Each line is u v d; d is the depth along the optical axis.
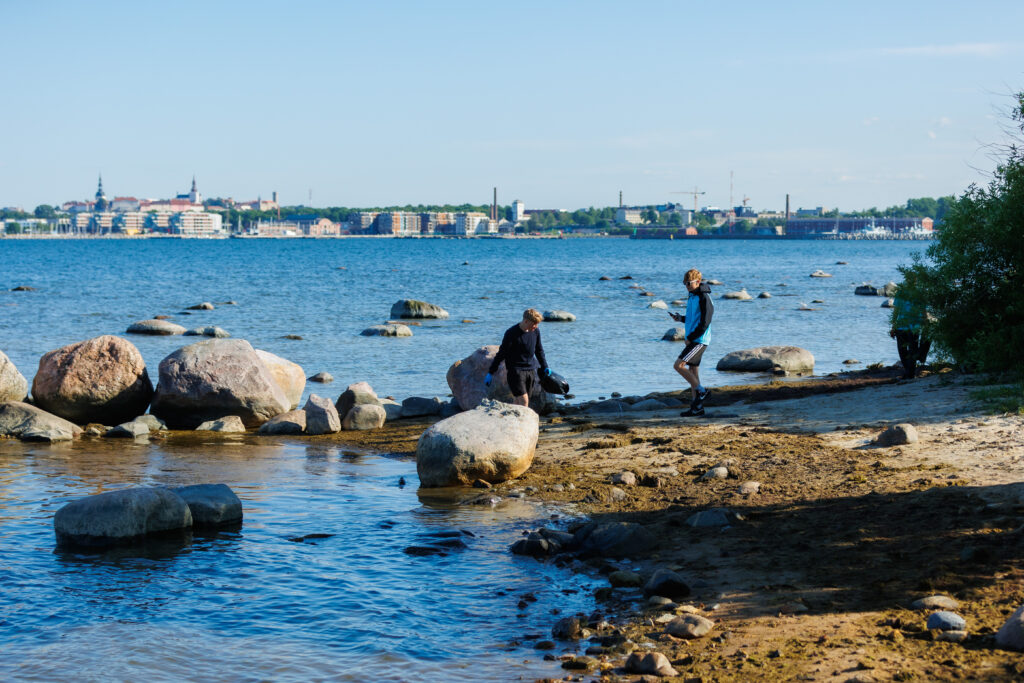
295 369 19.45
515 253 164.12
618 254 159.50
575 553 9.05
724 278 80.44
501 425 12.30
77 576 8.62
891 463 11.20
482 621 7.41
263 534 9.97
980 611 6.64
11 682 6.36
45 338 33.03
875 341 32.91
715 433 14.07
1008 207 17.05
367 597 7.99
